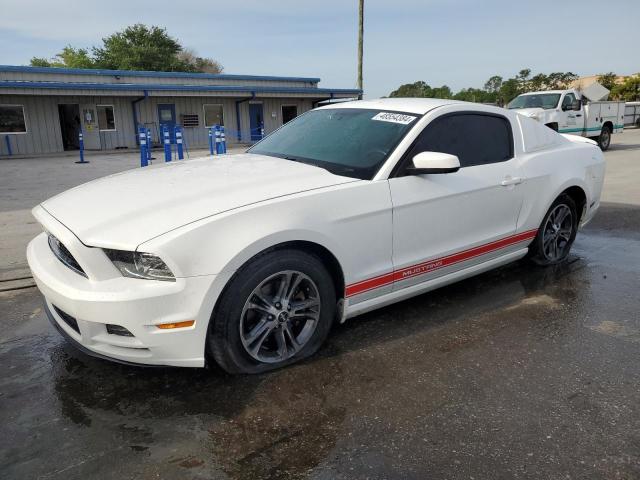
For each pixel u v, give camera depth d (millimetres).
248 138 27984
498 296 4078
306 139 3811
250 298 2697
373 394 2695
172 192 2865
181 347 2533
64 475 2105
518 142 4184
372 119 3699
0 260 5109
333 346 3217
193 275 2475
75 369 2973
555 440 2334
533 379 2854
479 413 2535
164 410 2559
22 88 20422
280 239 2688
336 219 2932
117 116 23891
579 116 16000
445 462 2188
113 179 3365
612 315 3719
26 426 2434
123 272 2492
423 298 4035
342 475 2111
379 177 3193
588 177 4746
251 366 2816
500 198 3896
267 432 2385
